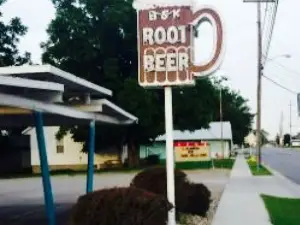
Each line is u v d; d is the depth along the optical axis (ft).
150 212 24.48
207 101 142.51
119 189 25.38
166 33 35.81
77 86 36.22
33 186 90.53
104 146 155.63
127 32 136.15
